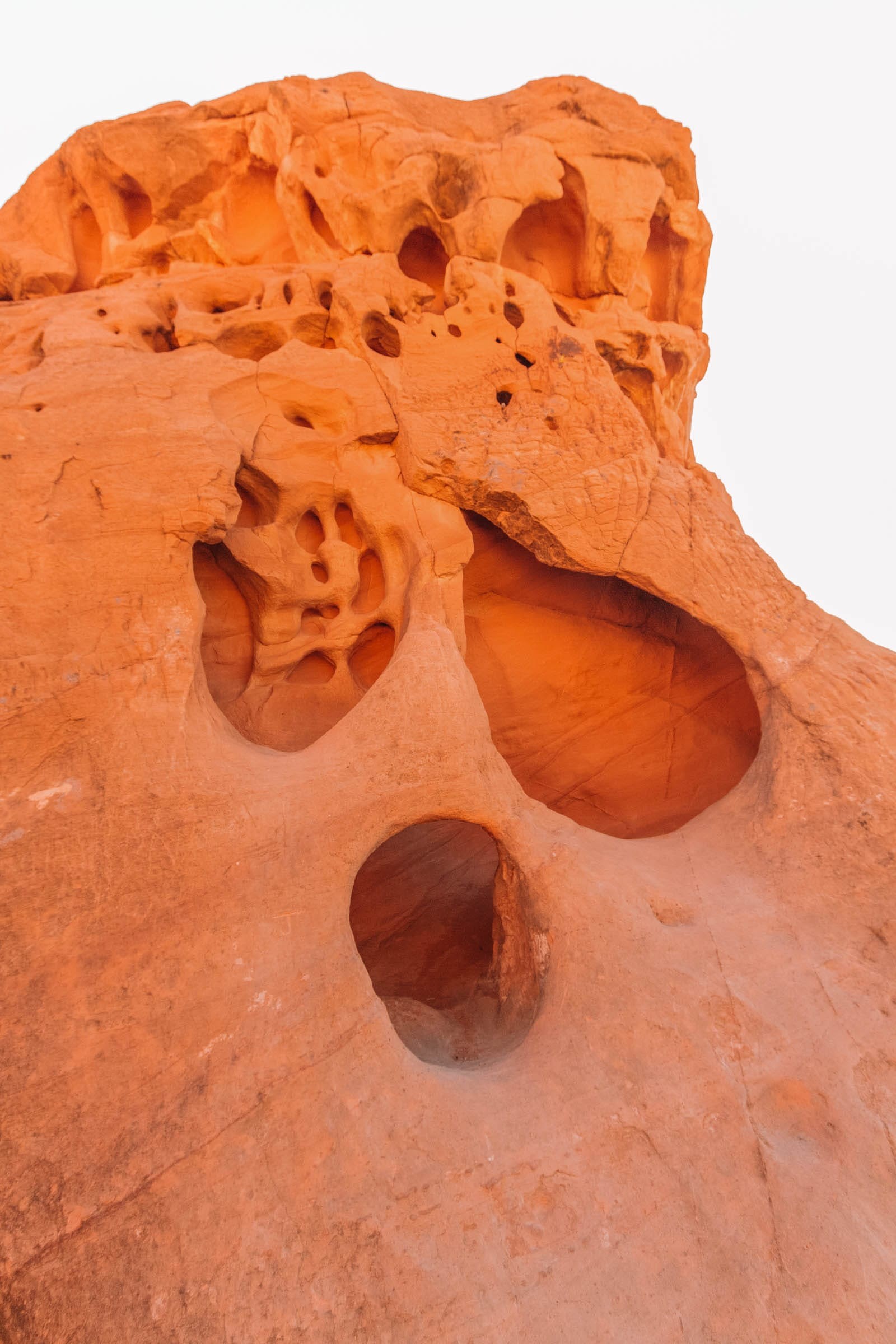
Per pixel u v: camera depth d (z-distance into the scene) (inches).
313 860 143.2
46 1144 103.7
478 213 262.8
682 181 322.3
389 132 267.6
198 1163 107.3
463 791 164.2
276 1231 104.0
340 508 222.4
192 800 138.6
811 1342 104.9
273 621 207.0
